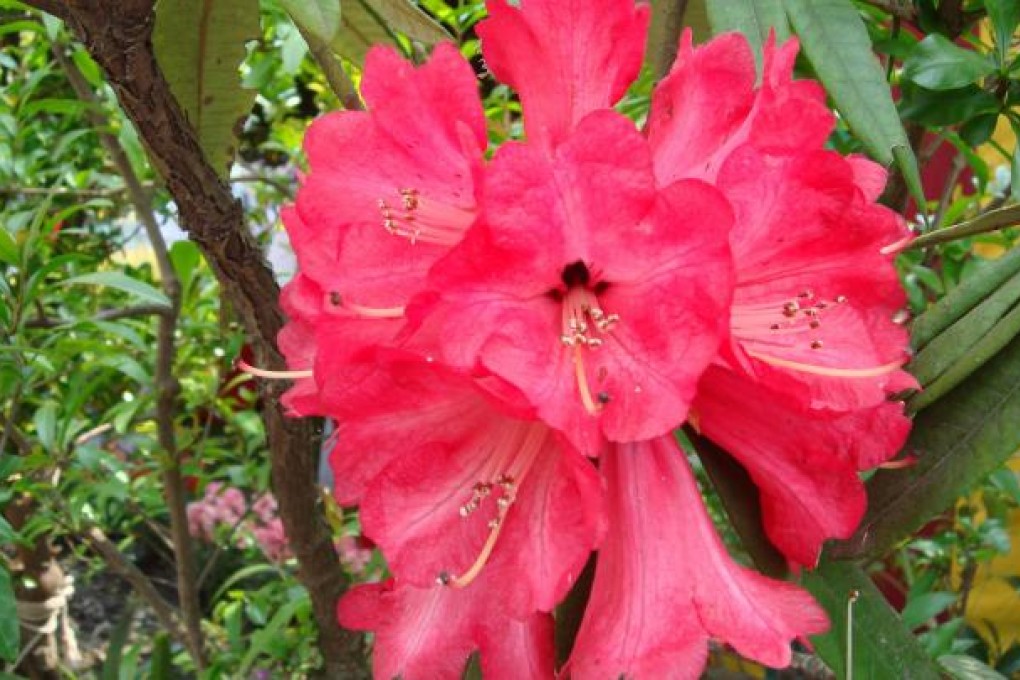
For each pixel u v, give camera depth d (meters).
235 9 0.34
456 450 0.26
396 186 0.27
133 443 0.63
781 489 0.27
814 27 0.31
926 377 0.30
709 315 0.23
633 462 0.27
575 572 0.25
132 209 0.81
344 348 0.25
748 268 0.26
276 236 0.84
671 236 0.23
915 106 0.37
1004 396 0.30
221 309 0.50
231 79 0.36
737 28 0.32
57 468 0.59
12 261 0.46
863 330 0.27
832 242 0.26
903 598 0.80
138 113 0.31
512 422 0.26
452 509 0.26
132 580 0.64
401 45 0.42
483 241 0.23
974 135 0.38
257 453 0.83
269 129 0.89
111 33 0.29
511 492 0.26
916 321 0.31
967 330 0.30
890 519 0.30
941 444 0.30
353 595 0.28
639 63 0.27
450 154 0.27
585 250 0.24
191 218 0.34
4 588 0.39
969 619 0.72
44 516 0.59
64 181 0.75
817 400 0.26
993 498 0.63
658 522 0.26
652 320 0.24
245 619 0.87
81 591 1.06
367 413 0.26
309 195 0.27
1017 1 0.36
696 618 0.25
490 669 0.28
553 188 0.23
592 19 0.27
